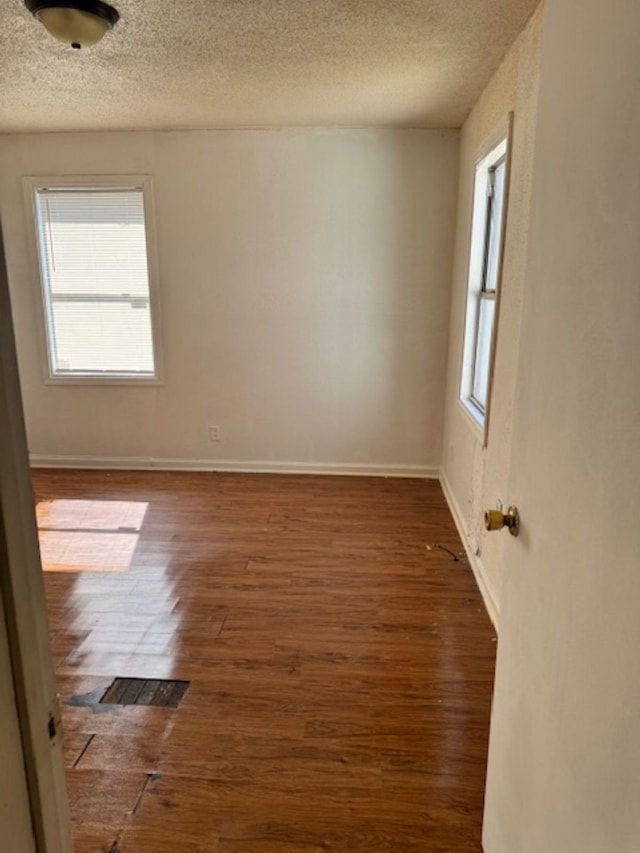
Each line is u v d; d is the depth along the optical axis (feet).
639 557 2.25
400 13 7.27
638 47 2.31
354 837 4.92
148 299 14.23
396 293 13.71
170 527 11.40
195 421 14.80
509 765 3.95
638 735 2.22
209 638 7.75
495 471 8.43
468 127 11.73
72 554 10.24
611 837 2.42
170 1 6.97
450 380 13.43
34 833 2.18
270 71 9.36
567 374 3.01
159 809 5.17
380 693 6.68
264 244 13.64
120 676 6.98
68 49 8.45
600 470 2.61
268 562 9.91
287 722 6.22
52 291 14.33
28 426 15.07
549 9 3.36
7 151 13.44
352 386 14.30
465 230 11.86
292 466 14.88
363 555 10.19
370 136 12.91
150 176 13.39
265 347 14.23
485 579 8.82
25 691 2.08
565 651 2.99
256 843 4.87
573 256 2.95
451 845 4.85
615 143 2.50
